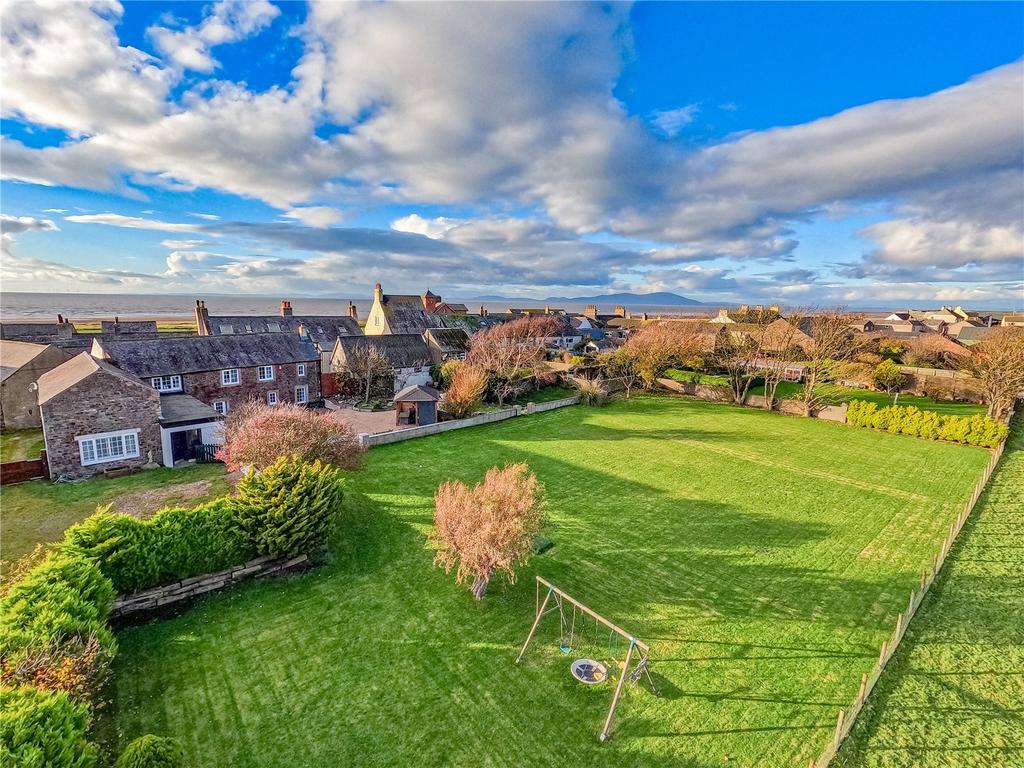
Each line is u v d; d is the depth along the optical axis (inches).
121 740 431.5
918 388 2050.9
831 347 1865.2
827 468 1210.6
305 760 422.9
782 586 694.5
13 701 336.2
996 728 462.9
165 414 1178.6
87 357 1206.9
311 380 1780.3
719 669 536.4
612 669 531.8
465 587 674.8
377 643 565.6
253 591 654.5
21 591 469.1
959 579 716.7
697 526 874.8
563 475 1115.3
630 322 4544.8
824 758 418.3
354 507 888.3
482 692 498.3
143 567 594.6
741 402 1989.4
